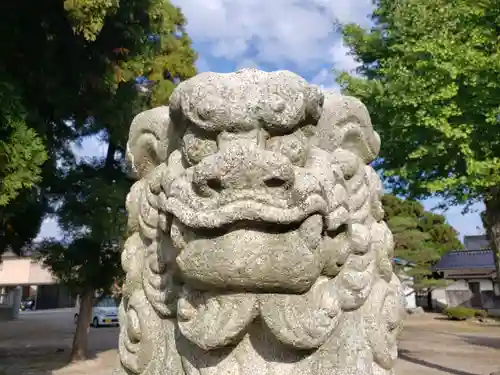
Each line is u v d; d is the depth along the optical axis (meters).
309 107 1.11
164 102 7.72
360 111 1.28
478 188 5.17
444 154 5.18
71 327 13.10
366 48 6.15
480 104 4.89
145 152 1.37
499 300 17.28
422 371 6.09
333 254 1.13
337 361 1.08
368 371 1.11
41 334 11.23
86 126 6.38
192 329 1.04
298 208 0.98
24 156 3.54
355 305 1.14
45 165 5.76
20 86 4.11
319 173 1.08
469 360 7.00
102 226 6.09
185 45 9.24
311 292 1.07
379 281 1.23
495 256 5.52
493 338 9.84
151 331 1.24
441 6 5.37
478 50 4.97
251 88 1.05
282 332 1.02
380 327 1.17
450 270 17.47
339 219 1.10
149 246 1.28
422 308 18.20
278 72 1.10
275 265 0.98
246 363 1.06
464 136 4.81
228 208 0.96
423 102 4.96
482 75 4.75
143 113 1.38
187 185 1.04
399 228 14.09
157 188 1.26
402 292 1.30
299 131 1.11
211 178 0.98
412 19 5.44
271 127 1.05
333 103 1.25
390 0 5.86
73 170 6.56
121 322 1.35
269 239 0.98
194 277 1.01
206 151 1.07
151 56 6.30
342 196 1.14
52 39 4.41
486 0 4.85
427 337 10.09
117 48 5.01
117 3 4.16
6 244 6.31
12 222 6.17
